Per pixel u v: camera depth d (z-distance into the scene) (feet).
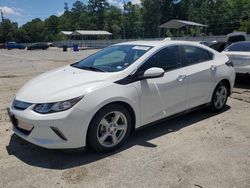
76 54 114.83
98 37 273.75
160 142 15.52
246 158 13.78
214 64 19.48
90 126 13.34
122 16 359.46
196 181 11.84
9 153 14.23
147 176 12.19
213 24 278.05
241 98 24.75
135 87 14.69
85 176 12.19
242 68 28.30
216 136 16.38
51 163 13.24
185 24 171.12
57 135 12.77
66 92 13.16
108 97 13.56
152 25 299.99
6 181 11.85
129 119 14.78
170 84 16.30
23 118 13.01
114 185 11.58
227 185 11.59
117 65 15.55
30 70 48.78
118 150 14.51
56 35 396.16
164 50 16.65
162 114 16.33
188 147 14.92
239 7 269.64
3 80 36.55
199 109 20.08
